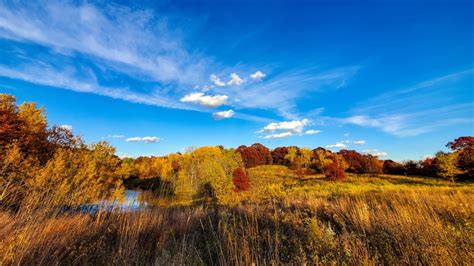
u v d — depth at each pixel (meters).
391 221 4.61
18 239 3.52
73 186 9.24
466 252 3.05
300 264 3.05
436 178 33.66
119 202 8.05
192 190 27.55
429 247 3.31
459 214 4.66
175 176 34.56
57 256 3.63
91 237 4.58
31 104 19.95
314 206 7.80
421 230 3.97
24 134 16.25
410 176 38.34
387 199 9.42
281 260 3.29
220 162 31.50
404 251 3.42
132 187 34.16
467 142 37.84
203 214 7.17
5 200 4.86
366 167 45.81
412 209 5.83
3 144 14.34
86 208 7.32
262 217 5.81
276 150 70.38
